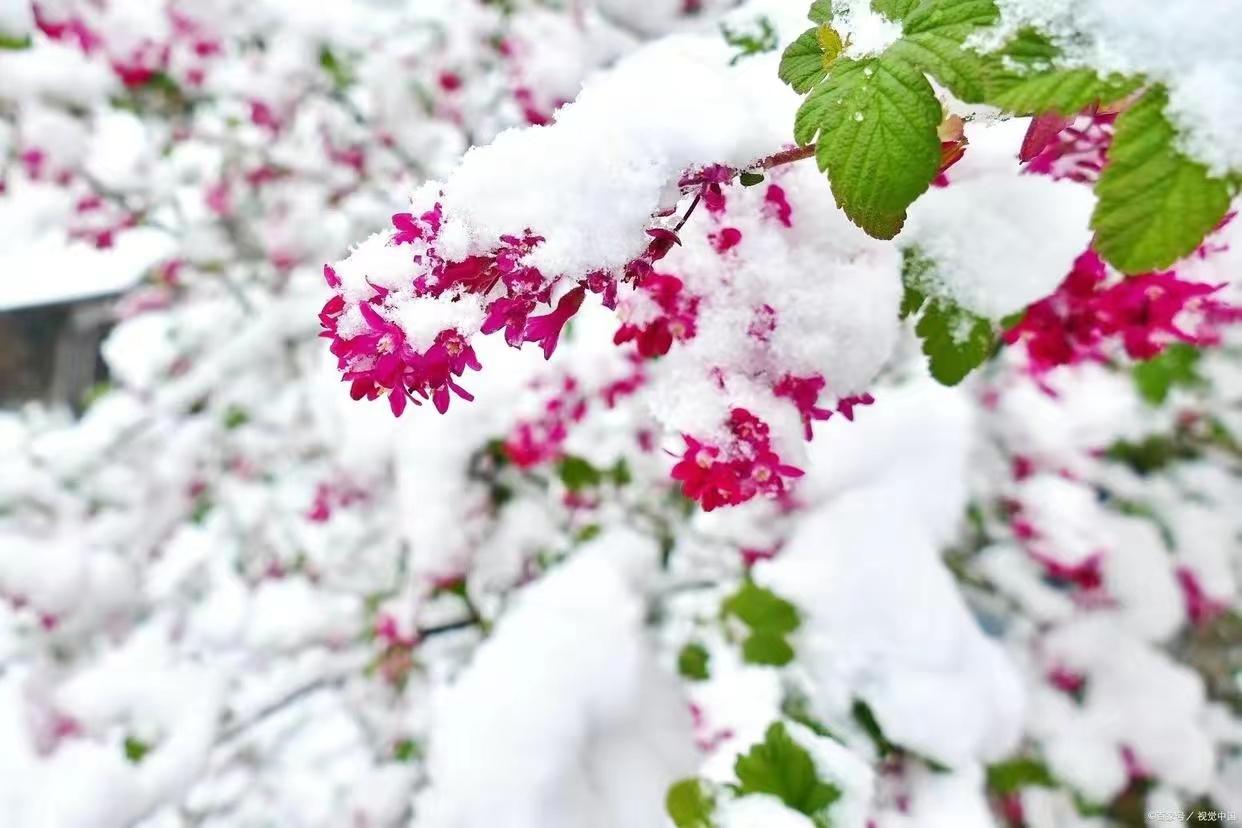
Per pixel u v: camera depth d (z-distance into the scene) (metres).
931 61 0.77
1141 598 2.57
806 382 1.09
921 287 1.12
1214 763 2.52
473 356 0.90
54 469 3.36
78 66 2.84
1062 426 2.55
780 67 0.98
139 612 3.34
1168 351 2.00
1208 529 2.62
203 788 3.10
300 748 3.20
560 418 2.44
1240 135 0.62
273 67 3.04
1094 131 1.06
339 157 3.27
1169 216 0.65
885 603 1.86
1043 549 2.60
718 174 0.89
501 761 2.14
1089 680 2.58
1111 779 2.44
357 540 3.22
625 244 0.85
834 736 1.69
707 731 2.18
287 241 3.32
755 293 1.09
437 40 3.04
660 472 2.61
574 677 2.26
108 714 3.01
